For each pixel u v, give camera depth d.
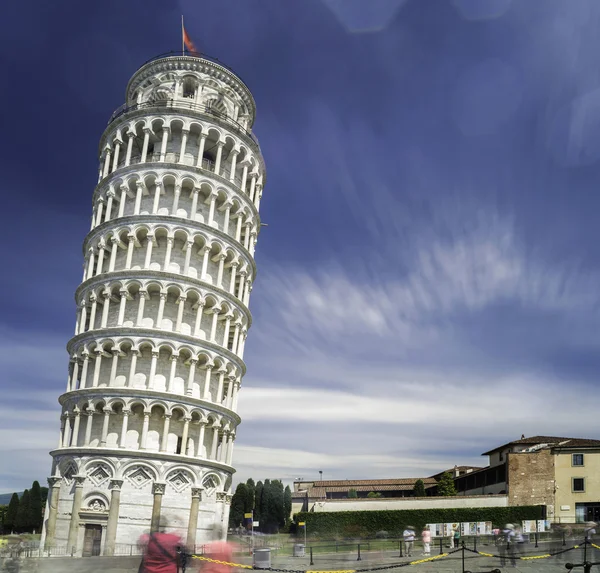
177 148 71.50
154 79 76.94
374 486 117.19
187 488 60.22
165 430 60.12
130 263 65.38
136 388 60.41
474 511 71.88
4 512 122.56
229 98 77.94
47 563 44.53
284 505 108.12
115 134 72.38
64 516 58.59
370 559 46.00
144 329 62.12
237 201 71.06
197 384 64.25
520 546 50.50
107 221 67.25
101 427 61.12
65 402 63.97
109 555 54.44
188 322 65.69
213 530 60.00
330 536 71.06
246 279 72.06
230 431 66.50
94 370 63.38
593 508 73.69
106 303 64.25
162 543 21.08
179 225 66.38
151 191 69.38
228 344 70.06
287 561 44.56
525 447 86.62
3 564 42.12
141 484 58.47
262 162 77.44
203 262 67.00
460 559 43.22
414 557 46.78
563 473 75.25
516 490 75.12
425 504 75.06
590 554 46.06
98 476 58.59
